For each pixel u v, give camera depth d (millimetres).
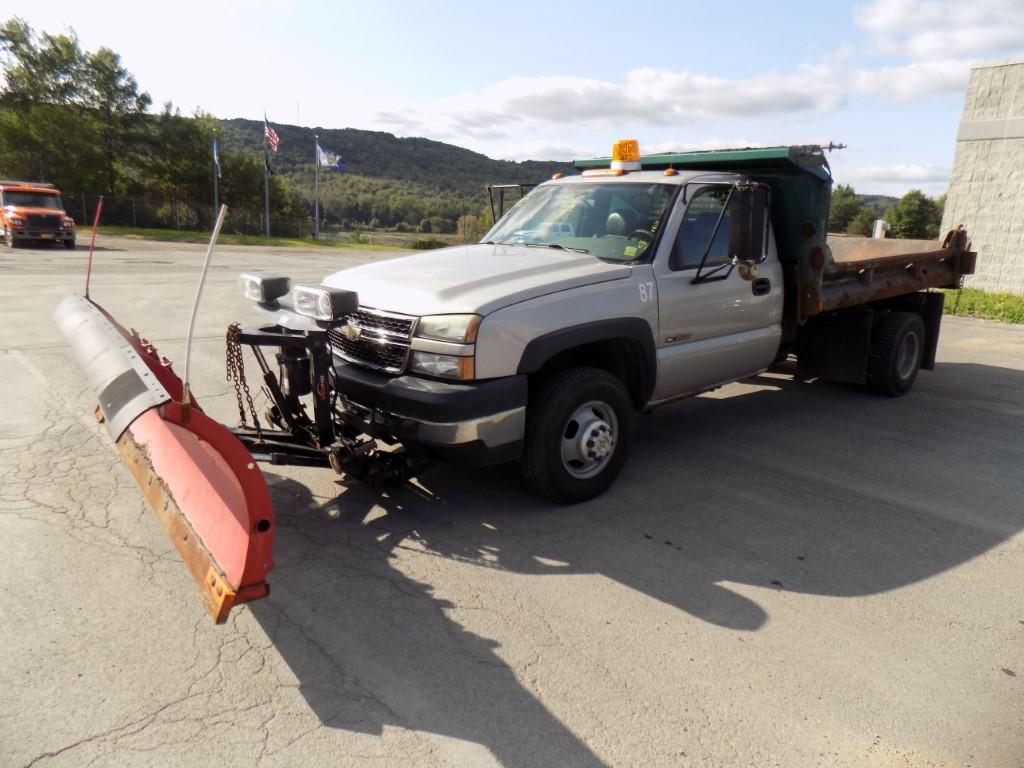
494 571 3732
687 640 3191
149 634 3090
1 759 2387
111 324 3957
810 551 4070
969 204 17281
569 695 2809
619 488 4887
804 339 7359
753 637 3230
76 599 3312
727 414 6824
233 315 11336
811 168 5496
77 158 42312
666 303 4816
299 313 3936
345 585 3551
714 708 2764
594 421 4477
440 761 2459
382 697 2764
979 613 3480
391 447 5438
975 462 5605
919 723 2717
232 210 52000
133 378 3205
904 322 7188
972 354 10227
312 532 4086
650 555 3959
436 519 4309
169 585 3461
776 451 5754
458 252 5098
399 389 3959
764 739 2609
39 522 4016
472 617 3314
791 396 7570
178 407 2521
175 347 8695
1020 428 6527
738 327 5488
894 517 4559
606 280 4484
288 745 2506
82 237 34031
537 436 4242
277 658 2971
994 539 4281
